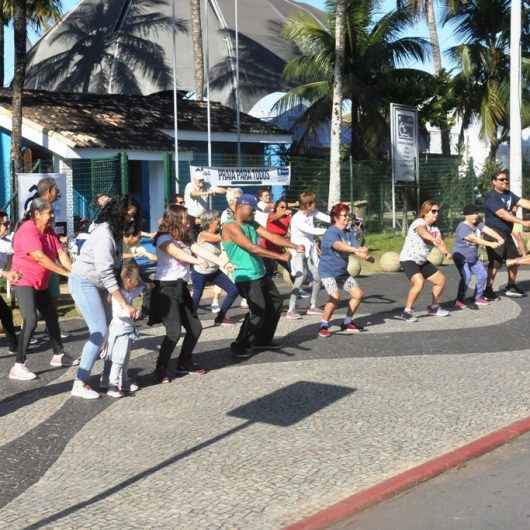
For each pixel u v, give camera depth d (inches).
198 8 1157.1
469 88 1252.5
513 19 810.8
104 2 1432.1
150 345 393.4
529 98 1246.3
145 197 906.7
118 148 812.0
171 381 323.3
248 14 1444.4
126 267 305.4
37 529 188.2
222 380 322.7
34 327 334.3
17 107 743.1
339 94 885.8
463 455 229.3
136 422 270.5
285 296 550.0
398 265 693.9
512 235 520.7
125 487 212.8
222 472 221.1
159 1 1396.4
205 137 965.8
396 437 247.4
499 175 512.1
